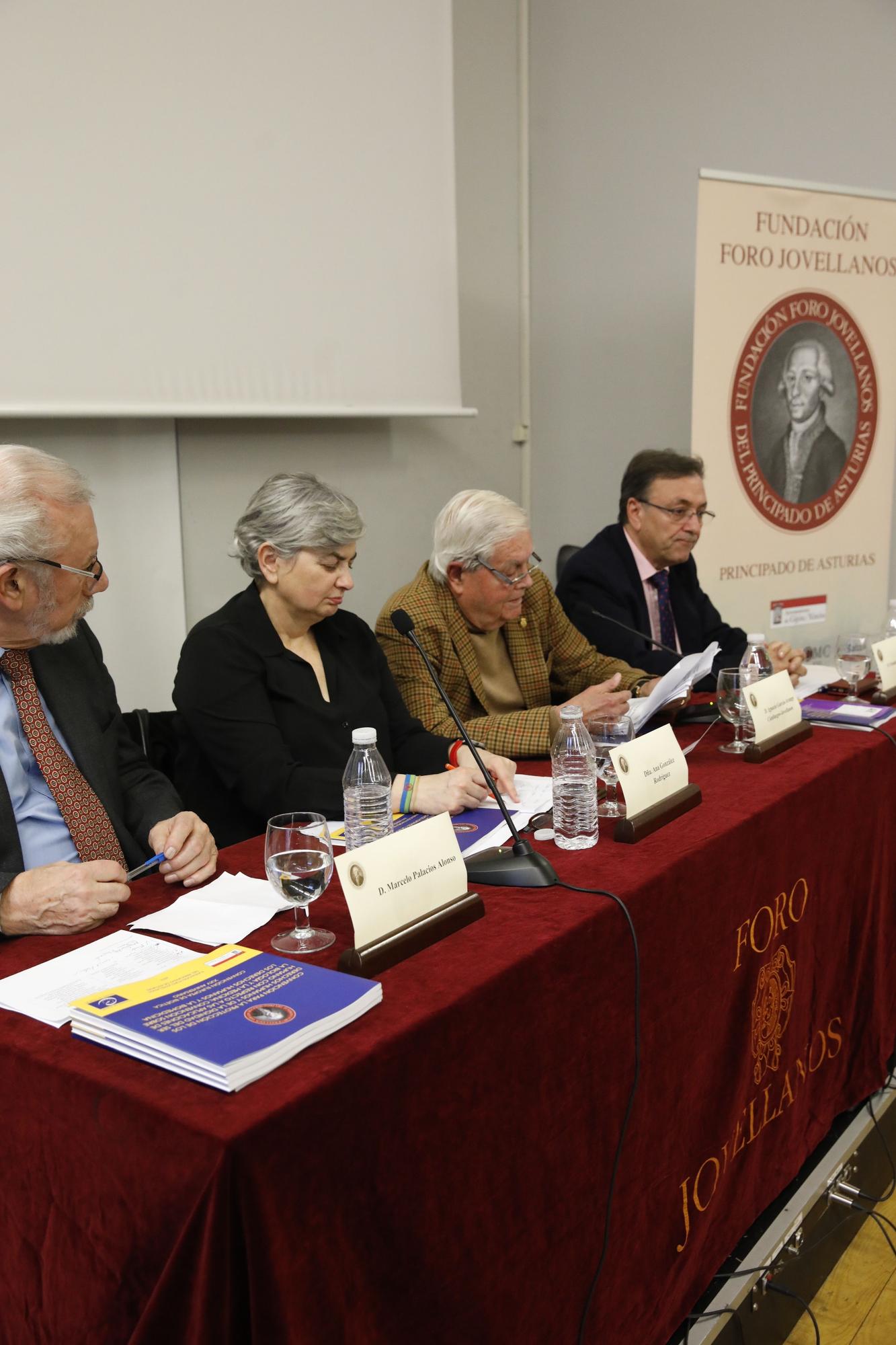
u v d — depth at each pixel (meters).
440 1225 1.04
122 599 2.77
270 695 1.90
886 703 2.31
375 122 2.97
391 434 3.41
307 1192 0.87
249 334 2.78
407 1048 0.97
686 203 4.02
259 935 1.21
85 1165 0.90
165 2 2.52
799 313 3.46
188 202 2.62
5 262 2.34
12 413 2.38
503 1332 1.15
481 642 2.40
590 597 2.82
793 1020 1.75
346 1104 0.91
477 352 3.66
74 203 2.43
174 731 2.04
